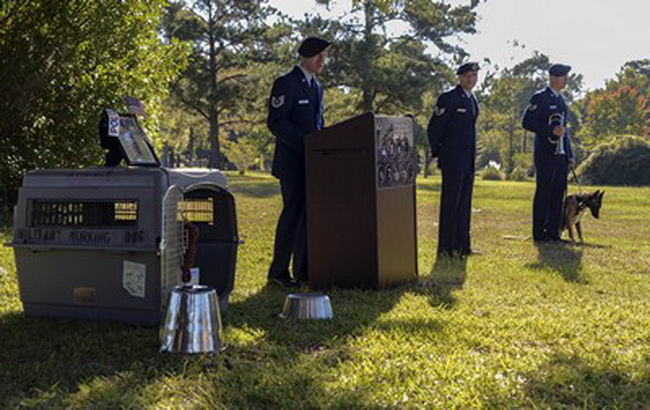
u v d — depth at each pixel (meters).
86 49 11.21
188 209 4.91
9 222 10.62
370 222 5.75
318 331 4.33
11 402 3.05
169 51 12.73
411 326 4.44
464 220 8.35
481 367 3.61
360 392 3.18
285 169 6.06
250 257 7.59
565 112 9.94
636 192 23.31
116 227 4.21
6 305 4.88
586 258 8.27
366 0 34.19
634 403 3.21
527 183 37.56
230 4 39.94
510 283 6.37
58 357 3.67
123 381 3.31
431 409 3.03
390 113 40.09
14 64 10.67
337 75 35.81
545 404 3.13
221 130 59.69
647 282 6.66
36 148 11.55
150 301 4.20
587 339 4.32
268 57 40.59
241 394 3.17
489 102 57.78
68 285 4.38
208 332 3.80
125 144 4.78
